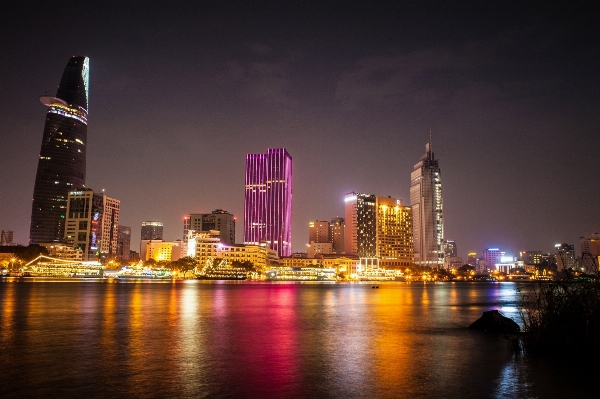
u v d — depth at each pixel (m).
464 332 53.47
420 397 25.98
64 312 76.00
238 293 155.88
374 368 33.31
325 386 28.20
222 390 27.14
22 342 44.12
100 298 117.25
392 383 28.97
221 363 34.75
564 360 35.94
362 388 27.75
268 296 138.12
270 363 34.91
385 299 130.38
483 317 57.00
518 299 138.25
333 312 81.75
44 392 26.56
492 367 33.44
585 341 37.97
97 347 41.44
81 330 53.00
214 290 179.75
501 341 46.12
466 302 119.62
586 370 32.31
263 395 26.19
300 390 27.25
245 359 36.41
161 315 71.81
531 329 42.94
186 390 27.11
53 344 42.97
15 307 86.06
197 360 35.88
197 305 95.25
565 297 41.25
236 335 50.00
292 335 50.50
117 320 64.00
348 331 54.34
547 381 29.34
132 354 38.16
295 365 34.22
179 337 48.03
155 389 27.28
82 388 27.39
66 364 34.06
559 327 40.41
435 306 101.50
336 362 35.44
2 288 171.75
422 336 50.09
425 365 34.34
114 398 25.44
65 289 172.00
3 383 28.52
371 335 50.88
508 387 27.98
